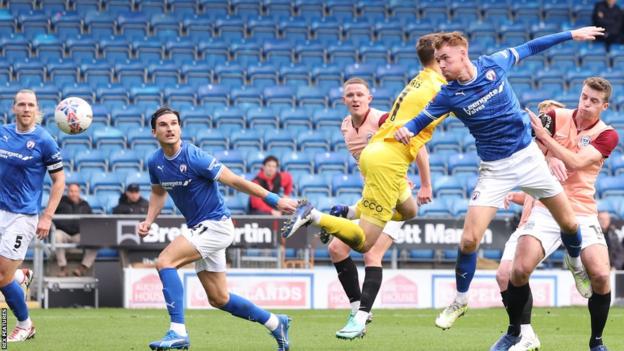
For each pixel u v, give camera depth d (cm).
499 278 1916
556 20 5725
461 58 1605
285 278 3256
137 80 4938
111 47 5122
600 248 1725
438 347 1948
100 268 3262
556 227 1730
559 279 3384
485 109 1623
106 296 3259
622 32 5553
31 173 1958
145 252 3303
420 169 2003
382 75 5044
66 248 3222
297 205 1656
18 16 5262
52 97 4641
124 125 4491
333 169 4181
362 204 1761
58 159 1983
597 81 1706
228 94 4812
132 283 3200
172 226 3164
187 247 1694
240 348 1905
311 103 4809
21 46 5066
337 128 4584
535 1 5853
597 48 5500
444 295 3341
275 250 3381
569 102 4872
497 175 1662
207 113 4541
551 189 1658
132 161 4122
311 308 3259
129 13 5400
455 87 1623
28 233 1970
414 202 1916
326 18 5550
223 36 5369
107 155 4131
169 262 1694
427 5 5706
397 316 2909
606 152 1709
